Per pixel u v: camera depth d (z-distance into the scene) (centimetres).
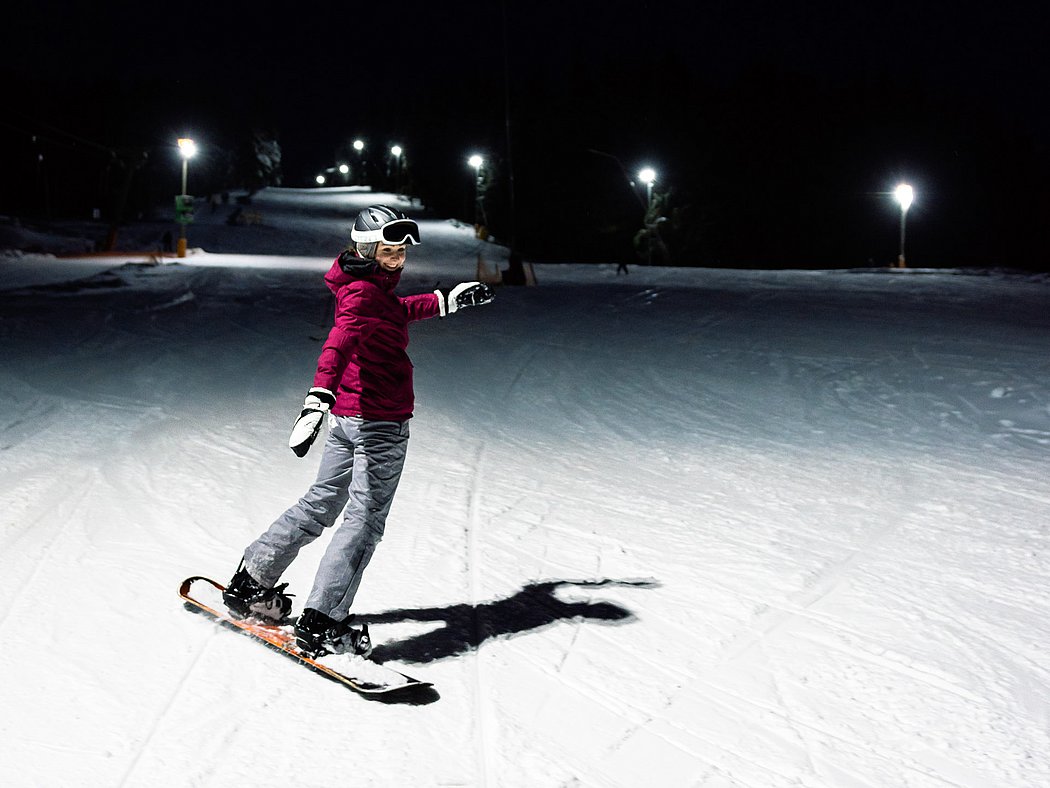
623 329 1661
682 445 804
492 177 8075
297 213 6812
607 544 516
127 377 1036
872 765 299
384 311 345
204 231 5022
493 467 695
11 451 678
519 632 393
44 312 1645
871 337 1563
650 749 304
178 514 534
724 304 2120
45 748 288
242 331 1499
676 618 414
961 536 554
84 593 411
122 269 2675
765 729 320
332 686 337
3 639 362
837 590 456
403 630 391
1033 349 1434
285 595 385
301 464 668
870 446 821
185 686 331
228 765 284
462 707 327
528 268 3006
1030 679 365
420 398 992
